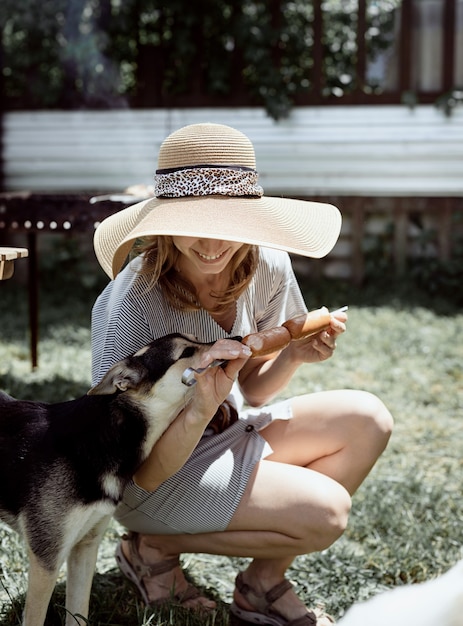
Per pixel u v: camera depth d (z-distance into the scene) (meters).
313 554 3.19
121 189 8.95
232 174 2.43
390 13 8.67
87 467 2.38
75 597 2.54
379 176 8.59
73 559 2.54
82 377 5.52
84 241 8.77
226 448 2.70
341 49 8.75
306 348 2.75
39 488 2.36
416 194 8.55
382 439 2.79
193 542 2.75
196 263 2.48
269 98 8.47
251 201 2.46
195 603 2.84
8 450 2.44
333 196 8.67
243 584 2.81
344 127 8.57
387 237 8.73
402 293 8.27
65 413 2.48
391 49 8.72
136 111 8.82
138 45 8.66
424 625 1.59
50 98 8.81
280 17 8.45
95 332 2.68
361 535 3.42
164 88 8.88
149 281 2.60
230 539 2.67
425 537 3.33
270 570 2.76
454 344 6.54
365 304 7.95
